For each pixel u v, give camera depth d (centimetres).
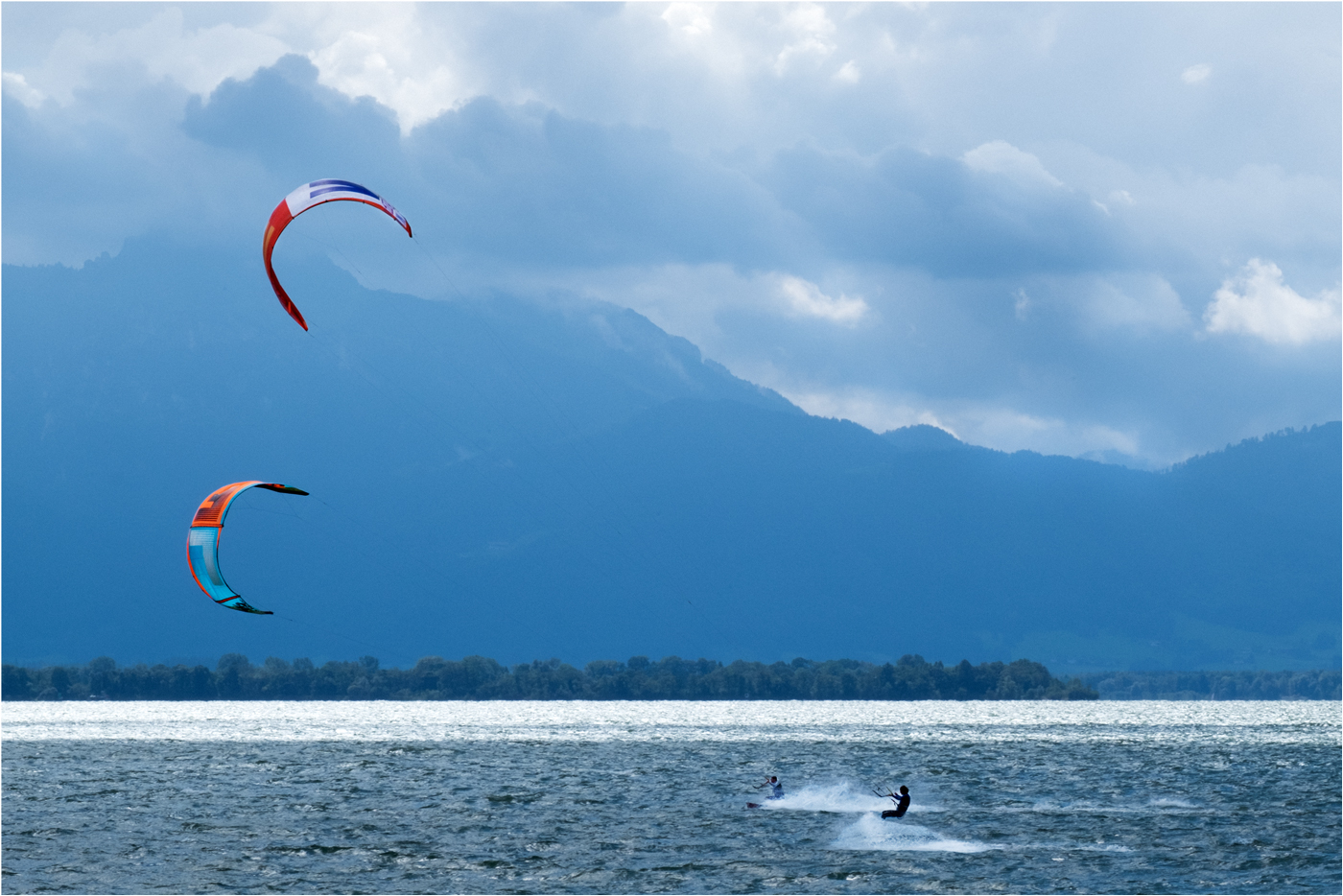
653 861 15412
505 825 18588
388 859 15675
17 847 16512
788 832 17775
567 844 16700
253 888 13938
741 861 15450
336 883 14225
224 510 16050
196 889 13888
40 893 13688
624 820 19100
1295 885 14075
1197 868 14975
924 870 14825
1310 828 18138
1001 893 13712
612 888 13888
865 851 16088
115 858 15750
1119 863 15225
